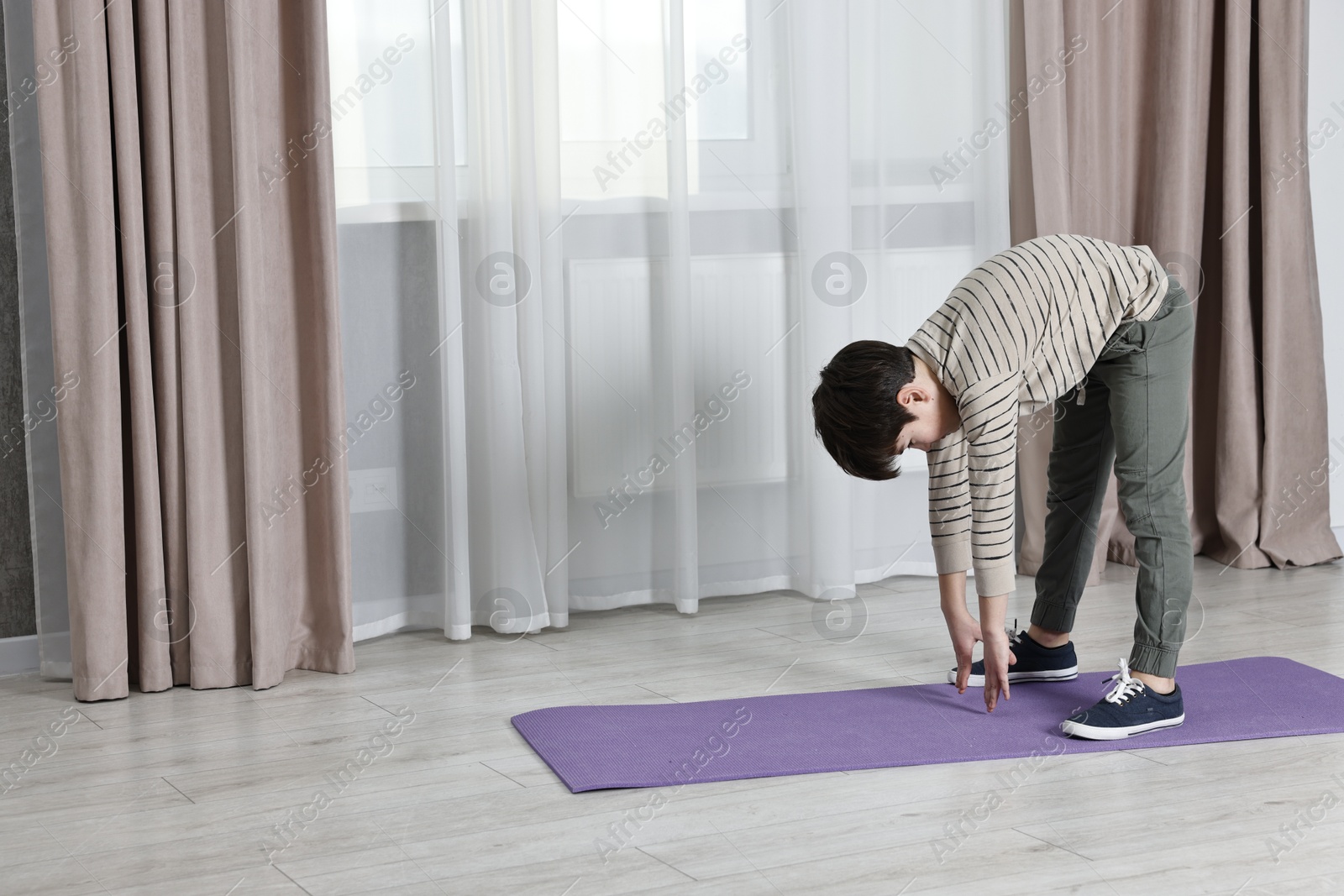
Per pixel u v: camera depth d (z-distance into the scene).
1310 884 1.48
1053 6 2.88
